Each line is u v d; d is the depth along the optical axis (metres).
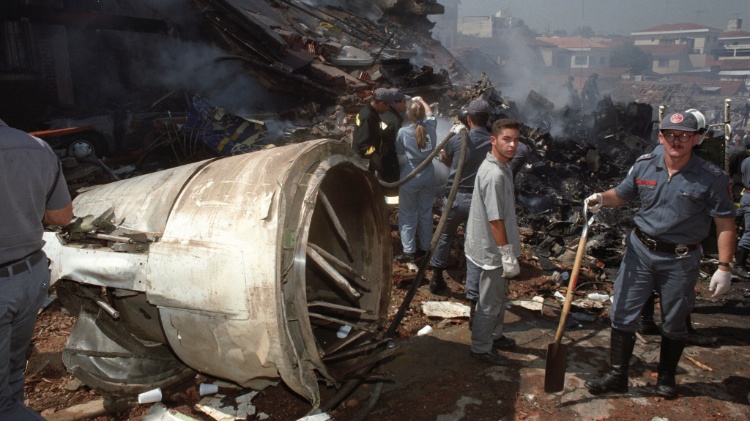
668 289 3.28
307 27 14.88
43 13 8.21
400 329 4.36
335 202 3.88
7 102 8.45
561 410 3.32
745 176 6.19
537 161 9.73
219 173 3.07
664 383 3.48
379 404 3.37
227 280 2.67
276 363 2.68
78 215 3.46
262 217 2.68
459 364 3.84
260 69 10.30
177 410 3.25
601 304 4.97
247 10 12.34
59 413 3.13
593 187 9.63
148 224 3.05
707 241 3.70
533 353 4.03
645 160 3.31
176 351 3.04
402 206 5.39
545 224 7.37
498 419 3.23
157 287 2.84
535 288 5.32
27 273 2.32
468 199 4.59
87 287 3.32
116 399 3.26
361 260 3.87
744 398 3.49
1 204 2.19
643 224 3.33
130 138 8.62
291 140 8.48
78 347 3.25
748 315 4.93
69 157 7.05
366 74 11.73
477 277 3.84
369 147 5.30
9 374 2.45
